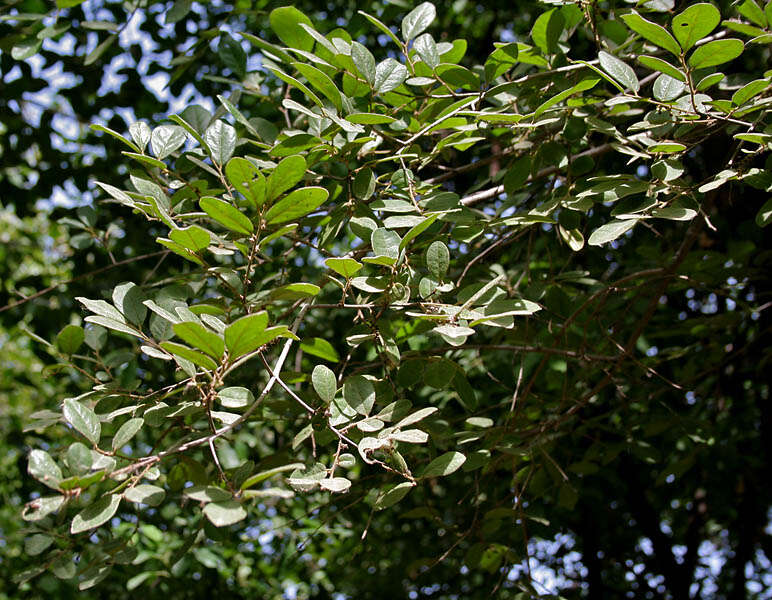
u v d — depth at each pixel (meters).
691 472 1.99
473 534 1.18
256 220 0.95
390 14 1.36
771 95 0.98
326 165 1.16
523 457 1.26
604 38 1.14
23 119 1.80
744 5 0.87
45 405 2.77
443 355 1.11
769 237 1.62
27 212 1.94
